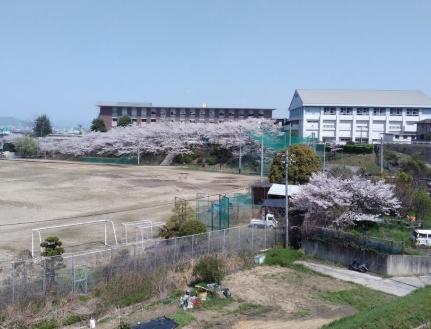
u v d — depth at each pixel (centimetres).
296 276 2820
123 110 12838
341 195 3456
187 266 2673
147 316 2148
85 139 10350
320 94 10094
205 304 2327
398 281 2766
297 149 4800
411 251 2983
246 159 8394
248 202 4203
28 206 4500
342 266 3053
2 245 3044
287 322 2142
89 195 5206
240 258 2989
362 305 2377
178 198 4978
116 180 6500
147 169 8156
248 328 2067
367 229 3416
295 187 4238
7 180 6350
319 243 3195
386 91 10231
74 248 2989
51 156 10600
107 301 2205
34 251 2902
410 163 6256
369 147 6944
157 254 2577
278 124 10244
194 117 12712
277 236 3331
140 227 3362
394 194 3641
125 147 9619
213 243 2911
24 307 2020
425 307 1800
